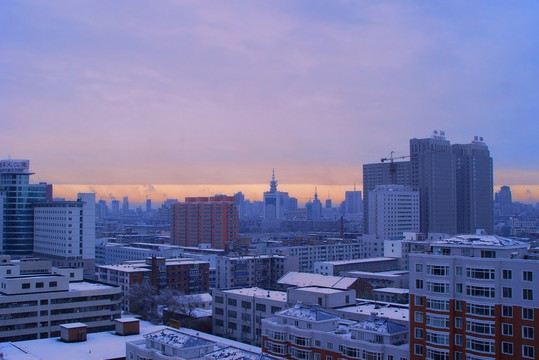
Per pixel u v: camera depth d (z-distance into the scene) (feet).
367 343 482.69
